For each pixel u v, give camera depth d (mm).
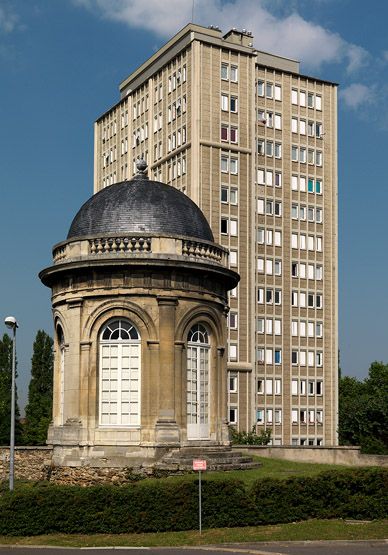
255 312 102812
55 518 31859
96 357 41594
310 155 109688
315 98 110875
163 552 28281
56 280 43688
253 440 80000
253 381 101375
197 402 42594
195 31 102312
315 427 106500
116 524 31844
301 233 107688
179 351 41562
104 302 41656
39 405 111125
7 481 44500
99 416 41406
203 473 39562
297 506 33438
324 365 108062
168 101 106875
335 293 109688
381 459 51938
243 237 102312
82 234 43562
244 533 31250
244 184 103000
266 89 107062
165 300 41469
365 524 32656
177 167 103625
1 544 30234
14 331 40875
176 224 43344
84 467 40656
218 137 101625
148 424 40719
